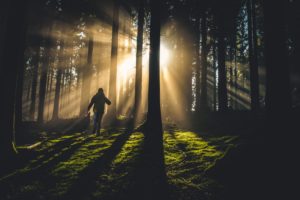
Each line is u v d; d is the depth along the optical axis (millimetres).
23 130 16750
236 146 7777
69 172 8180
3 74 9562
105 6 21984
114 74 18938
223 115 19688
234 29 23812
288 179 6375
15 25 9688
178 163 8531
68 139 13406
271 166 6793
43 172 8266
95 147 11156
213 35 23984
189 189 6711
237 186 6582
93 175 7852
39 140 14070
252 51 22828
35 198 6625
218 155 8805
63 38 25000
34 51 25312
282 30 8422
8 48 9602
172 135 13453
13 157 9352
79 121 20469
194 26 25094
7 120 9508
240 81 40062
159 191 6703
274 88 8312
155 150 10008
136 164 8602
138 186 7004
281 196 6016
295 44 22422
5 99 9516
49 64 26391
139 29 19953
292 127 7680
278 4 8477
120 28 25047
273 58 8391
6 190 7148
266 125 8297
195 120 19266
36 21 23266
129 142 11656
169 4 23266
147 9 22062
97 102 14125
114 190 6863
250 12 23484
